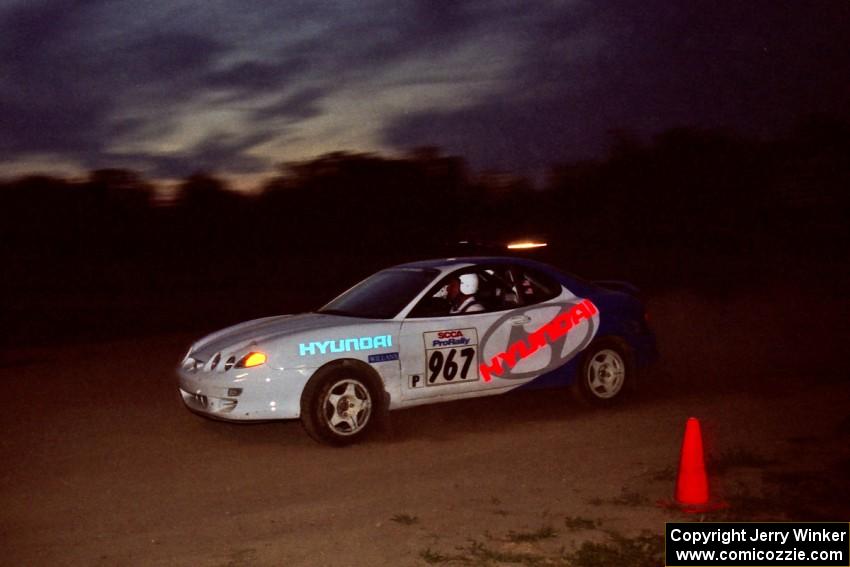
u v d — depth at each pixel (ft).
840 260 97.45
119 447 25.72
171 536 18.52
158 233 109.09
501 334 27.96
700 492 20.12
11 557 17.49
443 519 19.42
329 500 20.80
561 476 22.63
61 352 45.09
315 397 25.20
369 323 26.35
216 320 60.03
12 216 103.76
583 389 29.63
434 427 27.86
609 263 92.99
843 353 41.39
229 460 24.31
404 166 110.73
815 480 21.93
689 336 47.16
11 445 26.07
